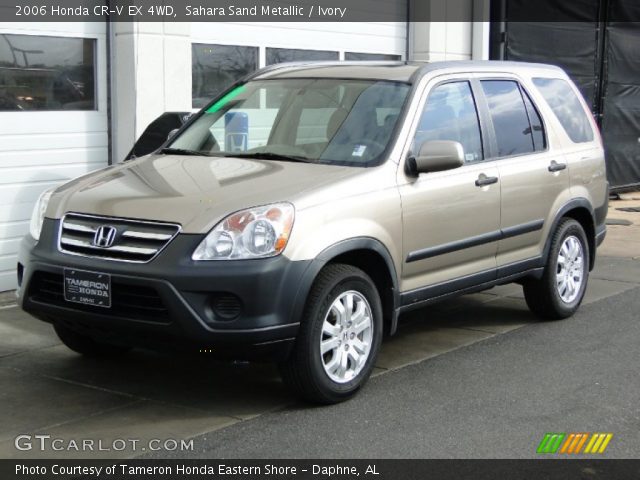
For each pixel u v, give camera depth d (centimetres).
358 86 604
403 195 548
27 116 795
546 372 588
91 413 505
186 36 884
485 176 617
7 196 785
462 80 635
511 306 773
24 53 790
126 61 846
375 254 533
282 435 473
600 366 602
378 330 538
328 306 503
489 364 604
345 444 462
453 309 762
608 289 841
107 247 489
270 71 662
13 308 739
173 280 464
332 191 509
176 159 586
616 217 1316
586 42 1448
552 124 708
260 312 470
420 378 573
